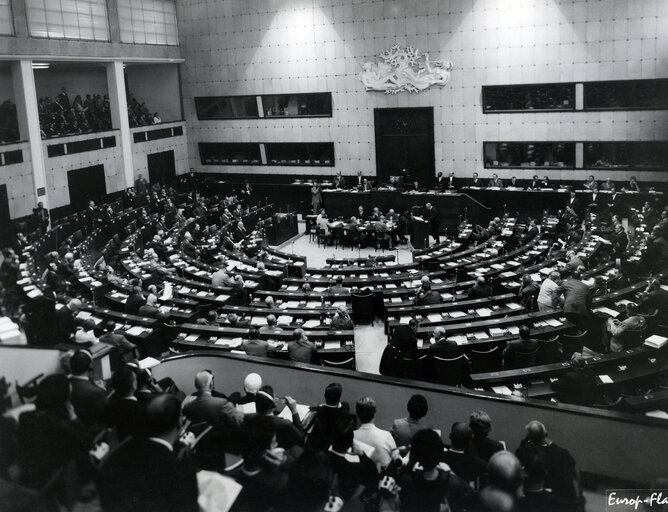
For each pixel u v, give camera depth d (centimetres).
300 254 2894
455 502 542
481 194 3130
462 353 1319
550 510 549
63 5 2908
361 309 1809
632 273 1911
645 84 2902
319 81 3525
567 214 2762
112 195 3312
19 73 2702
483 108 3212
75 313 1386
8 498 478
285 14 3512
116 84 3306
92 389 585
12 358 591
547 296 1584
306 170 3709
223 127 3847
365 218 3253
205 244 2556
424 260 2194
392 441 695
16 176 2698
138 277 2012
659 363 1167
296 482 543
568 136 3102
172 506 443
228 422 643
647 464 712
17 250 2322
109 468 446
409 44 3275
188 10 3741
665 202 2781
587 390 1001
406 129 3412
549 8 2983
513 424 792
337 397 700
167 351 1541
